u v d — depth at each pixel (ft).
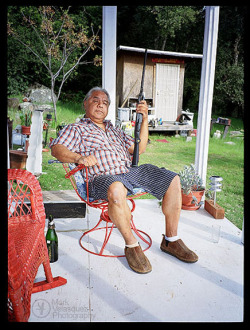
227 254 7.98
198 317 5.68
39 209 5.99
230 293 6.41
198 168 11.53
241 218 12.70
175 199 7.50
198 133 11.31
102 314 5.70
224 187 17.21
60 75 43.24
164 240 7.92
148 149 26.35
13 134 18.66
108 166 7.74
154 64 33.94
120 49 30.50
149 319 5.60
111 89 11.01
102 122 8.70
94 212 10.56
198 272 7.14
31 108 30.86
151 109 33.91
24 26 40.01
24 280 4.65
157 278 6.86
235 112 53.47
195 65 52.80
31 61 41.57
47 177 16.92
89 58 51.80
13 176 5.82
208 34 10.24
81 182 7.88
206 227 9.57
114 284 6.62
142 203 11.59
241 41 50.03
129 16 54.08
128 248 7.26
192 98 54.54
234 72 45.34
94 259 7.61
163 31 46.52
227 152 26.45
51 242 7.34
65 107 40.47
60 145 7.54
